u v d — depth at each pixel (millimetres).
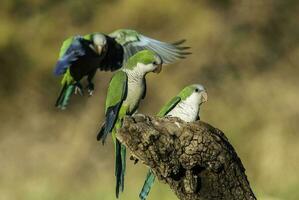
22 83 21219
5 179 17344
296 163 15883
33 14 22391
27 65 21531
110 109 8344
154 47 9852
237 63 21016
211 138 6574
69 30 22141
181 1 21875
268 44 21719
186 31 21656
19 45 21797
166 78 20094
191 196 6660
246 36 21641
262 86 19781
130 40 9930
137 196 14406
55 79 21172
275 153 16172
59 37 22062
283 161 15977
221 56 21109
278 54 21406
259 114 18188
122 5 22141
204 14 21828
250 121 17766
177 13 21844
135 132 6527
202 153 6551
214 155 6566
